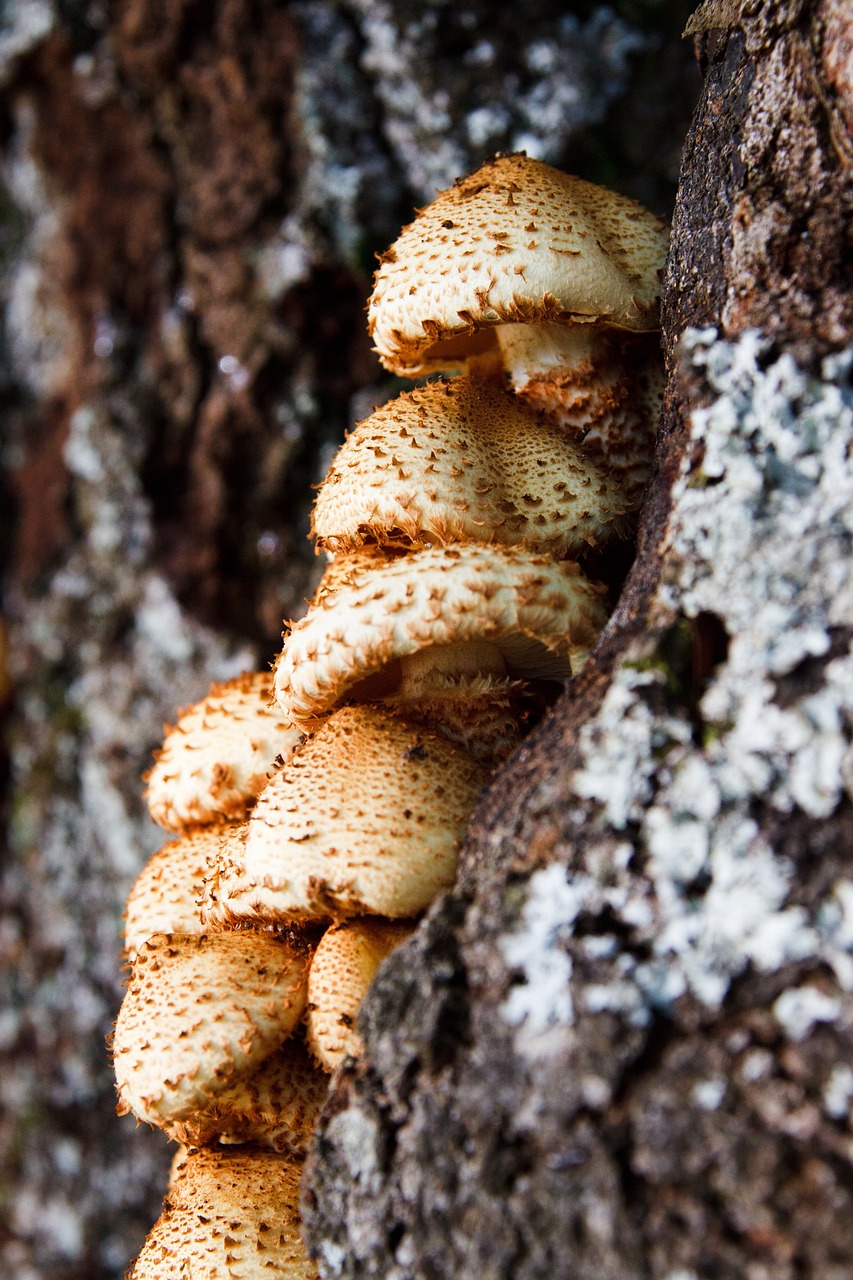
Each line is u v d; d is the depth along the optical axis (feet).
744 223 1.63
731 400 1.59
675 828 1.55
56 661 2.98
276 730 1.87
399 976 1.62
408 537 1.74
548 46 2.41
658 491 1.67
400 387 2.49
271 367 2.54
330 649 1.68
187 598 2.70
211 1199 1.74
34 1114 3.07
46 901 3.04
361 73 2.47
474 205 1.75
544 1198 1.55
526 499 1.74
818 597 1.56
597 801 1.57
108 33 2.69
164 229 2.67
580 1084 1.54
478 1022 1.59
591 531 1.74
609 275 1.75
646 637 1.59
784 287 1.61
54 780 3.00
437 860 1.69
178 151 2.64
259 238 2.51
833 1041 1.50
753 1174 1.51
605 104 2.40
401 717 1.77
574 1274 1.54
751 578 1.57
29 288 3.17
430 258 1.74
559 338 1.80
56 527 2.98
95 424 2.79
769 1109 1.51
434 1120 1.59
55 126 2.87
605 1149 1.53
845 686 1.54
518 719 1.78
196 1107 1.74
